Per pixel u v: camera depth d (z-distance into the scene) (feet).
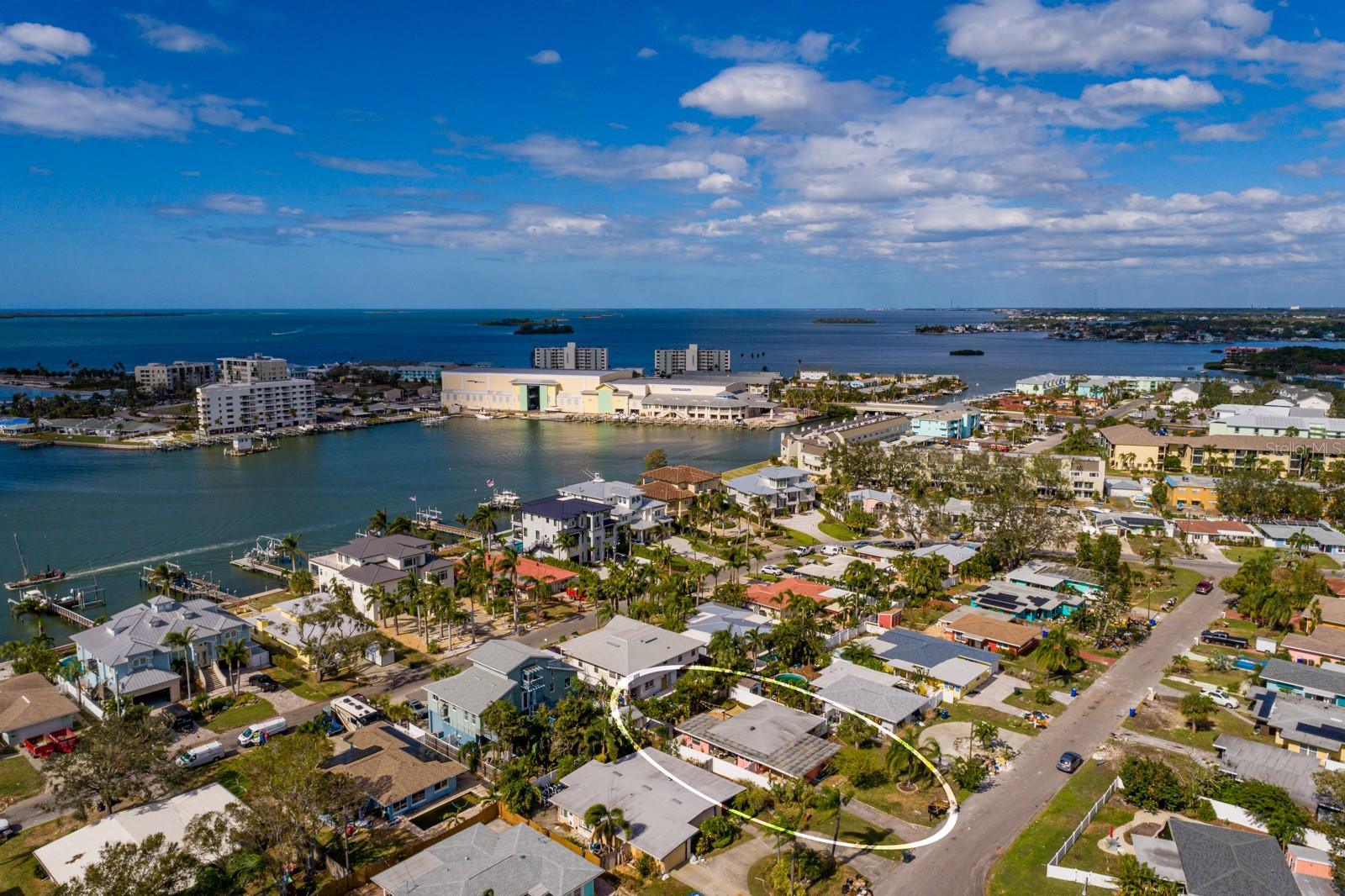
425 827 277.23
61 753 316.19
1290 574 502.79
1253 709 354.74
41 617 515.91
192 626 400.88
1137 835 259.60
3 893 242.37
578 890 233.35
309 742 277.85
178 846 244.01
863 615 466.70
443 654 424.87
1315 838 260.42
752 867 257.14
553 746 318.24
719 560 590.14
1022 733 338.54
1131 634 441.27
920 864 256.32
